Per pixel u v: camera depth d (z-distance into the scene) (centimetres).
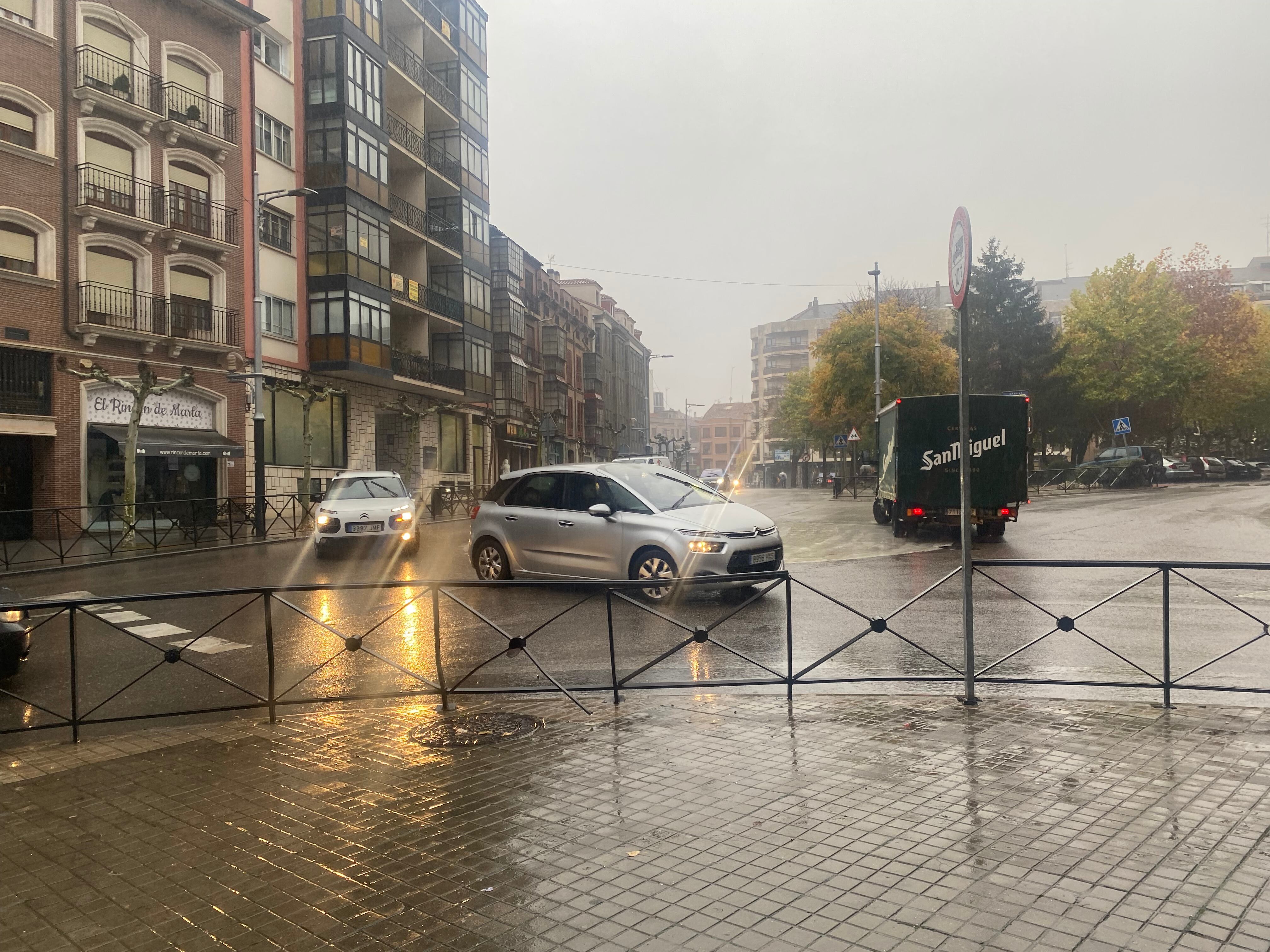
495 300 5000
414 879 332
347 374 3228
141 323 2488
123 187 2464
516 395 5131
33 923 309
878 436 2269
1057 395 5241
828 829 363
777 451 10319
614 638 600
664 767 450
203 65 2728
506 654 660
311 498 2814
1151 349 4744
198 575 1494
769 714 543
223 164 2767
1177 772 421
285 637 755
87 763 496
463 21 4366
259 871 344
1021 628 831
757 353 13488
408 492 1827
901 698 575
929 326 5338
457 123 4222
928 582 1168
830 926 287
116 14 2445
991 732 493
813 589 599
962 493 565
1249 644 700
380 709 601
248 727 565
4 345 2145
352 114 3189
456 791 425
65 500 2266
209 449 2595
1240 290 5941
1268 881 308
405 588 620
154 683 680
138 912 314
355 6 3241
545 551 1111
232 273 2786
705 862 337
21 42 2214
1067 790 399
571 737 508
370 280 3300
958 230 560
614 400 8594
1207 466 4466
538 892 318
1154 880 310
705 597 785
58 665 666
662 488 1102
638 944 280
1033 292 5734
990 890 307
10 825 402
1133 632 800
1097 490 3969
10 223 2194
